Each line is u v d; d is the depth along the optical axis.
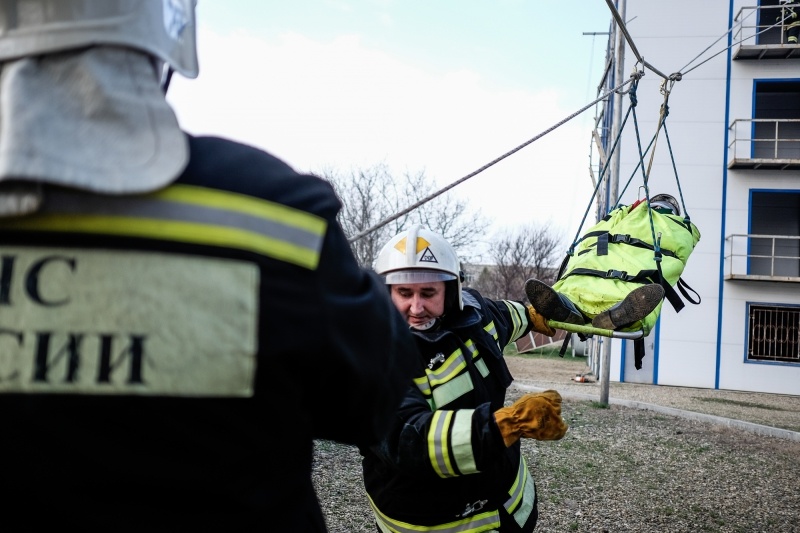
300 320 0.93
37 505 0.83
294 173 1.03
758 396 14.82
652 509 5.21
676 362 16.23
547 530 4.67
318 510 1.19
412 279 2.23
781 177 16.08
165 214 0.87
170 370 0.84
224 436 0.89
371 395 1.09
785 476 6.42
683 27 16.38
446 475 1.94
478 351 2.35
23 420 0.81
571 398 11.18
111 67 0.87
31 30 0.84
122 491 0.85
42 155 0.77
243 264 0.89
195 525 0.89
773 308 16.38
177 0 1.03
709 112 16.36
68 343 0.82
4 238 0.82
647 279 3.15
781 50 15.71
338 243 1.05
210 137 1.01
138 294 0.84
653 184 16.42
